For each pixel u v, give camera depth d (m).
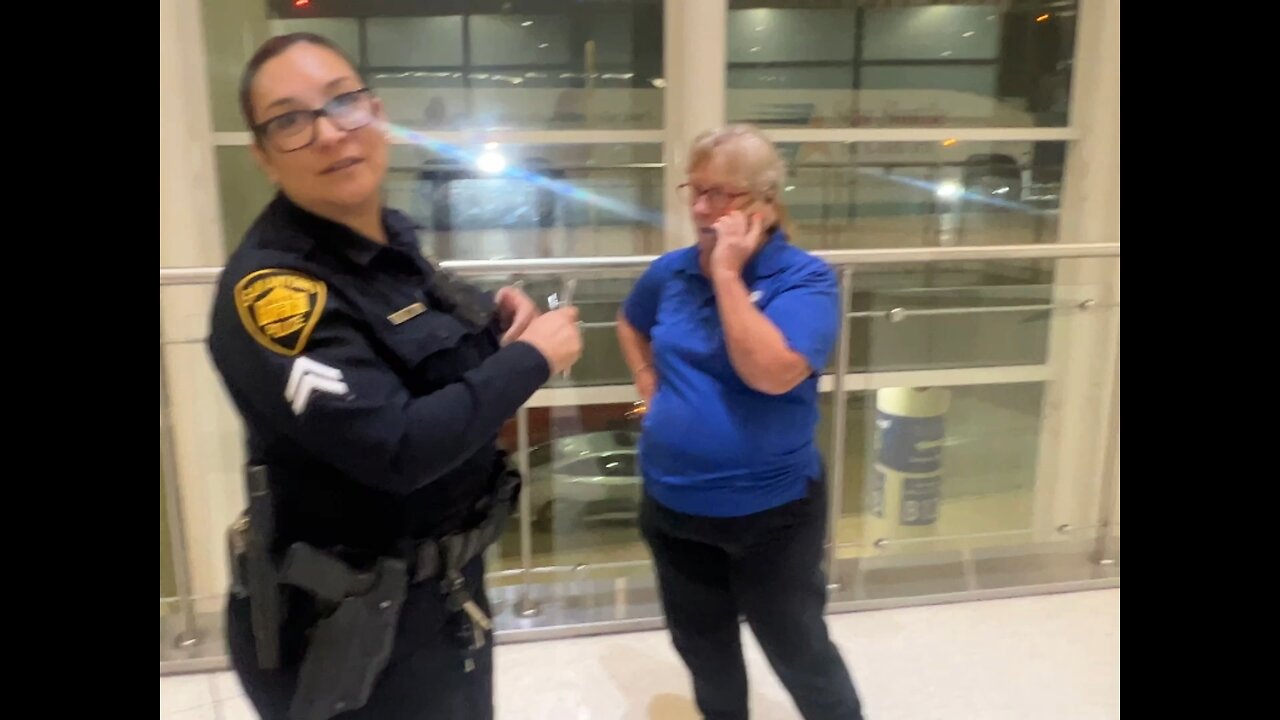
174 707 1.85
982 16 2.75
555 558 2.30
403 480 0.89
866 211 2.81
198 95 2.20
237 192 2.37
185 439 2.02
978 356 2.46
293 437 0.88
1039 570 2.36
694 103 2.47
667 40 2.51
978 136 2.76
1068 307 2.46
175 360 1.98
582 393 2.28
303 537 0.96
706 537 1.37
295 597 0.98
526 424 2.23
